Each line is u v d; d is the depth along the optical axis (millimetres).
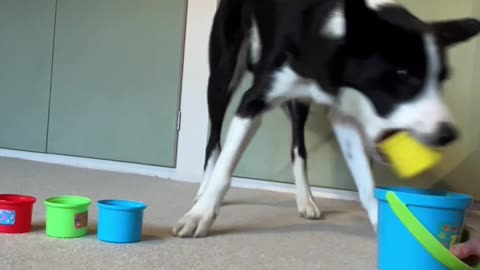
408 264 1067
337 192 2350
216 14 1865
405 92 1206
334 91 1353
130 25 2633
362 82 1255
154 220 1505
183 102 2535
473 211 2193
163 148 2584
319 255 1263
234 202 1977
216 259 1154
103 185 2137
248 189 2396
